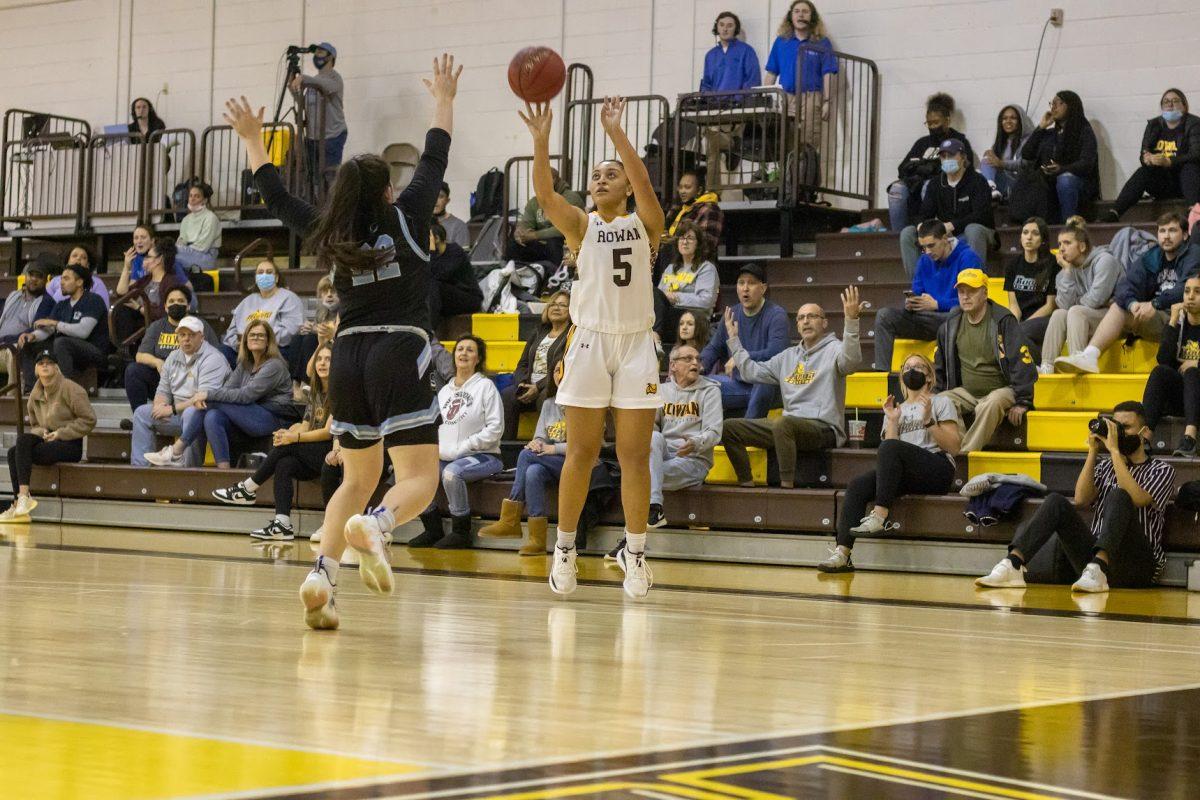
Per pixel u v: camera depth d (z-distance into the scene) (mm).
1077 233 11445
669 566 9805
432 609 6211
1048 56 15031
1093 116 14820
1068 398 10734
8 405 14820
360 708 3430
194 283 16484
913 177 14180
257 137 5438
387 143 18703
